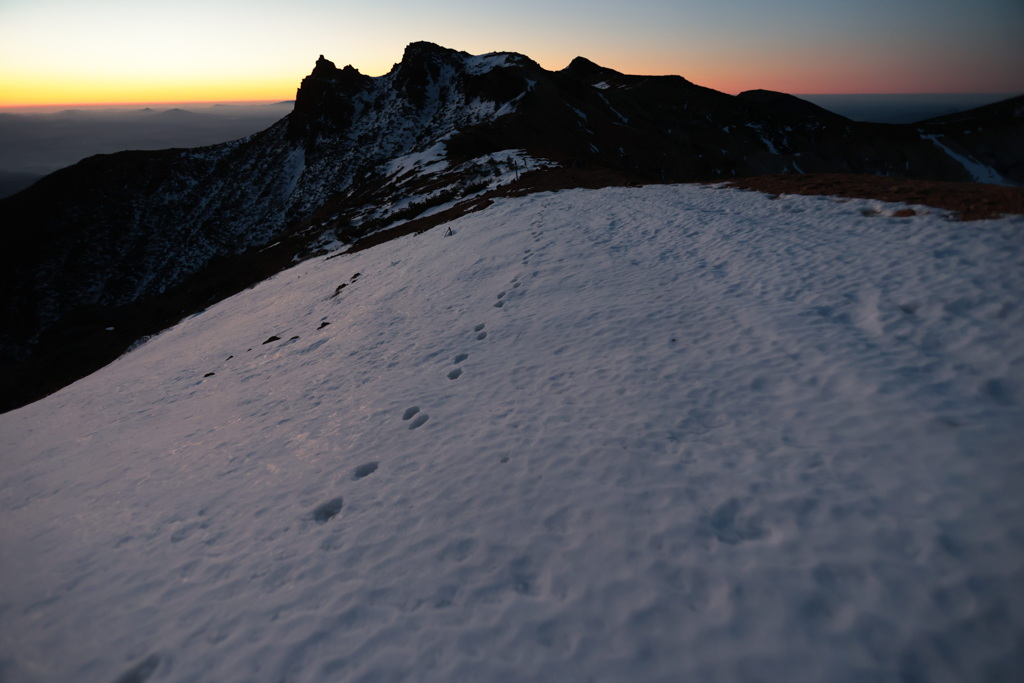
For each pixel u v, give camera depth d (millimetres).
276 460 8688
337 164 140375
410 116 154250
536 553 4918
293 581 5309
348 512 6383
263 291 32219
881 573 3840
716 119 179375
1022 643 3191
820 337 7504
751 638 3611
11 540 8195
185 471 9336
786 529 4457
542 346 9898
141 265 111812
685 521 4812
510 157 46531
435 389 9648
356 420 9359
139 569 6254
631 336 9188
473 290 14992
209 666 4434
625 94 185750
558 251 15219
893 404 5770
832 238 10977
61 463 12516
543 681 3682
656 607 4035
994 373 5855
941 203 11281
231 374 16969
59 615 5695
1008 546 3791
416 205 39750
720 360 7672
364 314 17312
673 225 15117
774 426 5957
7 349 88188
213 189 146500
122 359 31844
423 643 4207
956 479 4539
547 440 6797
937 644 3309
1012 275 7508
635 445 6172
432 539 5473
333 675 4086
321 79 169250
